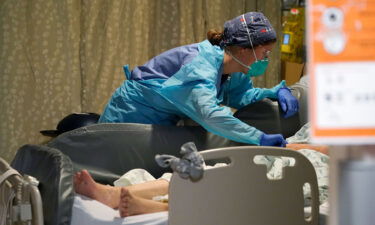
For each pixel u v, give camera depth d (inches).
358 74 29.5
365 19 29.6
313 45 29.8
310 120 29.6
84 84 146.2
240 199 69.4
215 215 68.3
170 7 154.6
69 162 76.9
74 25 143.1
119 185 88.8
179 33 154.3
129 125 98.0
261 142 92.0
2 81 137.8
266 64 103.1
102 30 146.8
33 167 83.8
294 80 161.6
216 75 97.2
